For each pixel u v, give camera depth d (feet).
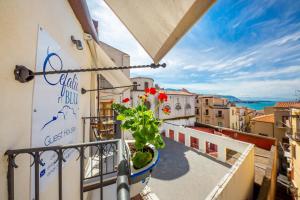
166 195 14.47
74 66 8.03
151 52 7.22
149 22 5.46
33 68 4.25
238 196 12.78
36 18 4.43
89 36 10.52
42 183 4.73
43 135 4.77
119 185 2.70
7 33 3.29
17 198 3.67
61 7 6.37
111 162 13.02
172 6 3.73
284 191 47.75
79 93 9.01
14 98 3.51
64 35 6.67
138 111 7.88
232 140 21.95
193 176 18.08
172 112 94.94
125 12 6.31
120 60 57.62
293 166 48.60
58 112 5.91
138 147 7.66
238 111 144.25
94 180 9.78
